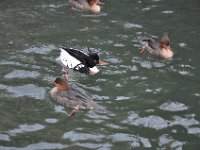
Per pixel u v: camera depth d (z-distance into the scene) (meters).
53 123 14.54
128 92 16.20
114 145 13.72
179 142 14.00
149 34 20.02
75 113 15.02
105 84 16.66
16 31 19.61
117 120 14.78
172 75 17.36
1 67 17.12
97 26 20.44
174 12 22.14
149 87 16.55
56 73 17.11
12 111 14.98
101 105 15.45
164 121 14.88
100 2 22.86
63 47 18.41
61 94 15.70
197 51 19.00
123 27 20.47
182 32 20.42
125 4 22.77
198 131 14.52
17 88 16.11
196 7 22.77
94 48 18.72
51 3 22.19
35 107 15.27
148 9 22.33
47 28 20.00
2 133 13.97
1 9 21.41
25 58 17.80
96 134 14.13
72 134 14.07
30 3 22.11
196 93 16.31
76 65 17.39
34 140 13.75
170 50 18.59
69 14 21.34
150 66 17.88
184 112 15.34
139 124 14.68
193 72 17.58
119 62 17.97
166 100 15.88
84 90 16.23
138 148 13.66
